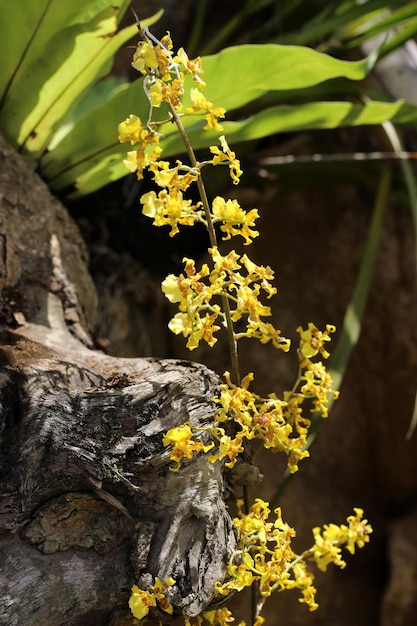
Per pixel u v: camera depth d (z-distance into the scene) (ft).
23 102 3.92
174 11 5.73
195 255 5.57
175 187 3.15
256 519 3.30
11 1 3.65
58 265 3.99
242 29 6.01
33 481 3.27
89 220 4.80
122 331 4.70
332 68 3.91
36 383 3.40
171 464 3.27
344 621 5.87
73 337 3.88
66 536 3.30
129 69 5.48
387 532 6.12
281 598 5.69
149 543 3.27
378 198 5.00
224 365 5.82
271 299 6.07
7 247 3.86
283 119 4.14
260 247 6.08
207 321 3.18
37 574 3.25
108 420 3.33
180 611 3.24
